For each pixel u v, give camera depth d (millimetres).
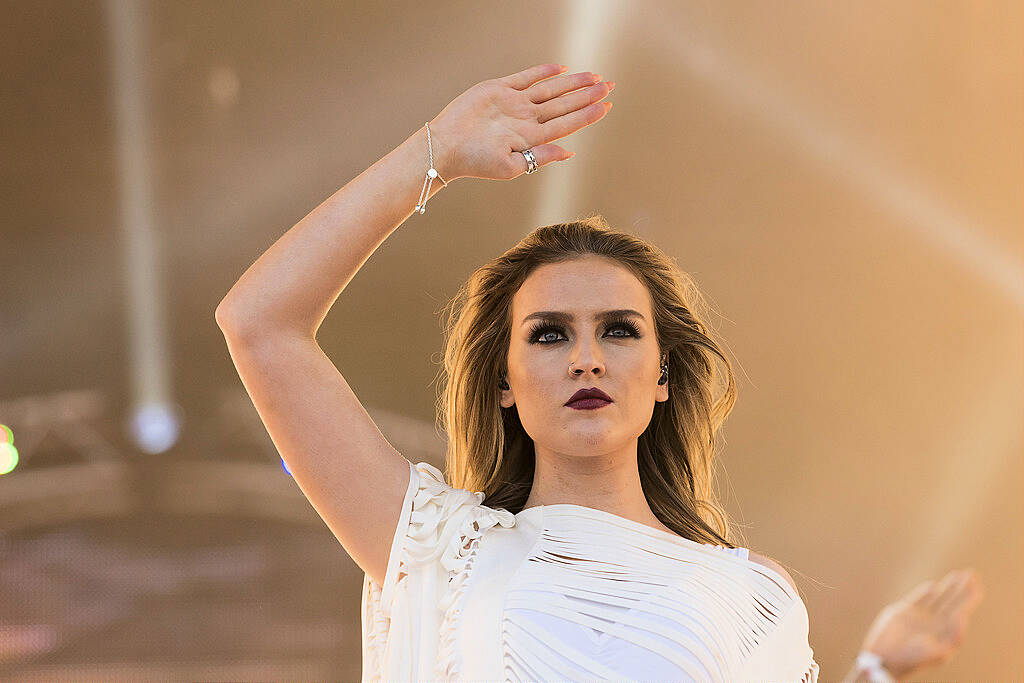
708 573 8258
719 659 7762
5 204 32750
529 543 8250
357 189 8109
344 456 8125
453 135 8164
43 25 29047
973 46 29406
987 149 31188
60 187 32562
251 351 7953
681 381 9461
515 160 8141
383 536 8180
